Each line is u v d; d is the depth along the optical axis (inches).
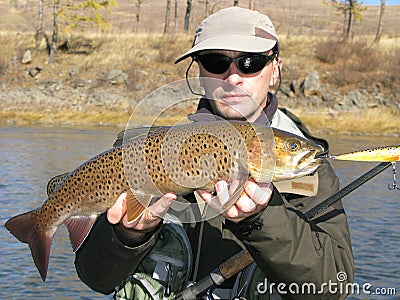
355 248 101.9
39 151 229.6
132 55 423.2
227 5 1059.9
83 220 31.7
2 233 107.9
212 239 36.3
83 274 35.1
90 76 398.3
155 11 1525.6
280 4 1718.8
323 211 35.4
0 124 349.7
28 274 87.4
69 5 466.3
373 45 440.5
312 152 28.0
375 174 35.3
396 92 375.2
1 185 156.5
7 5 1467.8
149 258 35.8
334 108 372.8
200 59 36.0
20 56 414.3
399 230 114.5
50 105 382.6
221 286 36.2
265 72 35.8
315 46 430.3
